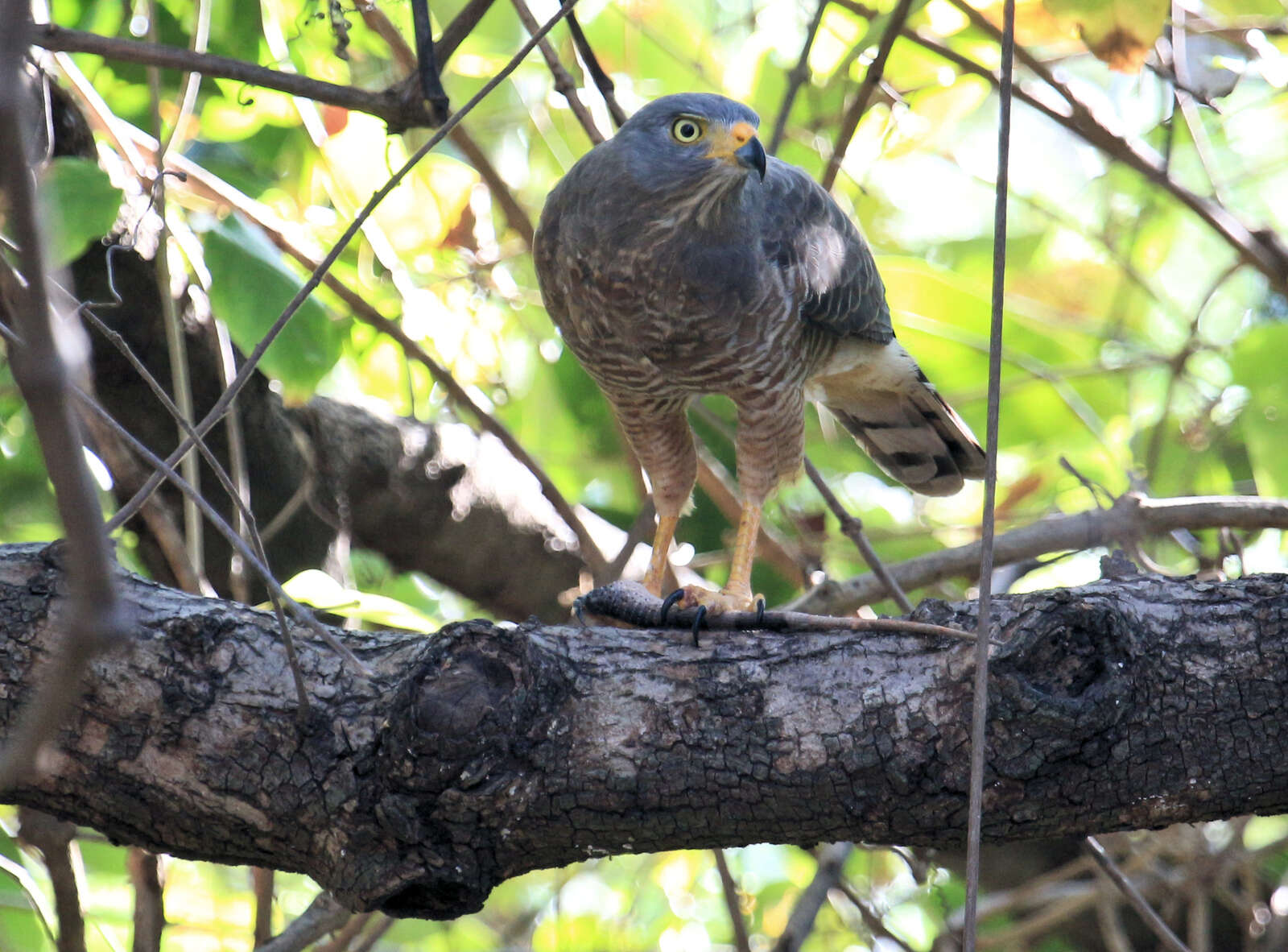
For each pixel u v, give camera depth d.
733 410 10.99
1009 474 12.04
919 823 4.97
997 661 4.80
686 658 5.12
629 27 10.66
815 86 9.77
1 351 8.35
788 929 8.12
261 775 4.93
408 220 9.46
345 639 5.21
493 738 4.80
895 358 8.64
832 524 11.42
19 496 9.49
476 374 9.70
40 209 2.26
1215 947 10.85
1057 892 10.18
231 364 7.31
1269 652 4.90
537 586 9.83
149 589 5.19
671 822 5.00
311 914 7.43
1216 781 4.88
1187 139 11.99
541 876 12.59
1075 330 11.14
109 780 4.97
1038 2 9.32
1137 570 5.44
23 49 2.05
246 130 9.20
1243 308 12.45
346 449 8.96
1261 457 9.61
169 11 8.70
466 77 10.58
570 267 7.07
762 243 7.03
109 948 9.55
